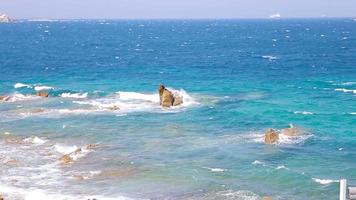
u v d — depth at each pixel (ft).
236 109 196.75
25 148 146.92
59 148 145.89
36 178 120.57
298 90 243.60
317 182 116.06
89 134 161.79
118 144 149.89
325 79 283.59
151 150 143.43
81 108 202.08
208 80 283.79
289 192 110.93
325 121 175.11
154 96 223.30
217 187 113.80
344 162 130.62
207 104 207.41
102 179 120.16
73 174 123.54
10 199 106.52
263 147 144.46
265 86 258.37
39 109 197.98
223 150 142.20
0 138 157.69
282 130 159.12
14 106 206.69
